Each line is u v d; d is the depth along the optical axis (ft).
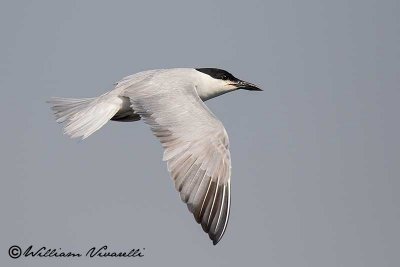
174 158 34.96
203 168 34.22
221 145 35.24
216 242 32.65
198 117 37.32
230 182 34.35
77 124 44.16
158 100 40.75
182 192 33.60
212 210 33.35
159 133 37.19
